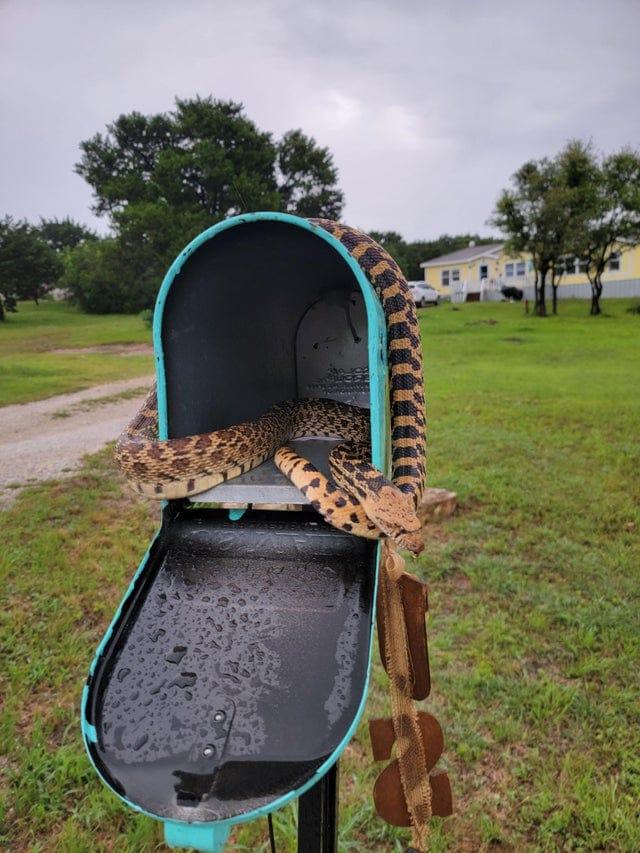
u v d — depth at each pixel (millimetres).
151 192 44062
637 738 4344
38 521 8125
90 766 4156
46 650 5379
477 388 16531
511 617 5812
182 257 2123
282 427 2723
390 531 2096
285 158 44062
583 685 4910
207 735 1613
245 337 2719
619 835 3670
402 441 2619
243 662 1777
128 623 1920
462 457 10352
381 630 2178
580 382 17234
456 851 3643
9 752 4328
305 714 1642
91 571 6742
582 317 39781
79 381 20594
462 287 63969
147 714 1672
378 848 3682
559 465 9930
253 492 2250
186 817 1457
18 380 20672
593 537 7379
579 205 38844
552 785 4004
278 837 3758
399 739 2137
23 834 3752
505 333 32062
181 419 2377
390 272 2820
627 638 5410
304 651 1792
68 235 98500
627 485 8953
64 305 63000
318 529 2195
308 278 2680
